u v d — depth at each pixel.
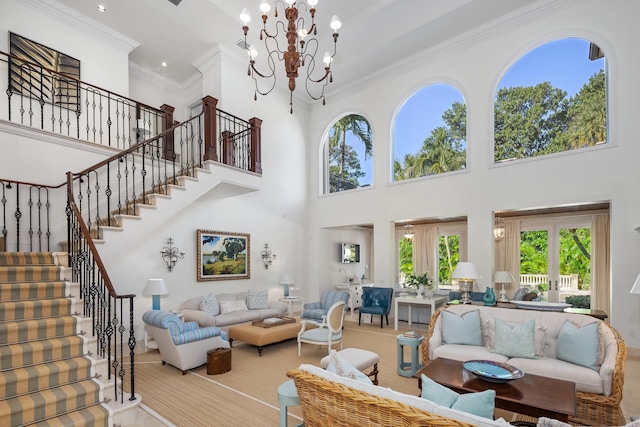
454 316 4.04
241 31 6.71
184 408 3.30
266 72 8.03
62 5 5.82
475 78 6.65
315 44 7.20
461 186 6.71
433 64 7.24
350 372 2.19
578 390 3.02
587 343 3.24
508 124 6.35
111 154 5.63
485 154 6.45
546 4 5.85
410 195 7.41
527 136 6.15
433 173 7.30
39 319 3.31
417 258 9.52
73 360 3.15
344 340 6.02
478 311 4.11
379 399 1.68
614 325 5.08
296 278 8.73
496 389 2.59
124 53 6.77
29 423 2.63
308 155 9.34
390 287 7.59
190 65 7.82
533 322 3.59
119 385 3.29
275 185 8.36
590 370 3.08
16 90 5.31
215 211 7.04
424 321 7.45
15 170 4.60
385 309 7.22
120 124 6.65
